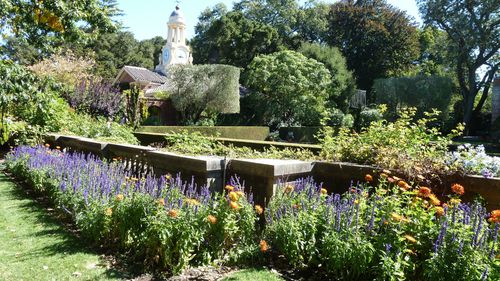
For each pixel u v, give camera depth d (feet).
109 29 29.12
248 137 67.00
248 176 12.75
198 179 13.34
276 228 9.73
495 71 88.38
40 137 27.22
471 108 87.66
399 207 9.28
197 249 9.45
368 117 78.38
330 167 13.35
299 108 79.46
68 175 14.03
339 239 8.36
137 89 47.21
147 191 10.79
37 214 14.15
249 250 9.74
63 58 57.26
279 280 8.67
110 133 30.71
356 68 106.52
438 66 111.14
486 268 6.84
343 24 105.09
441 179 11.55
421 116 82.64
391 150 13.48
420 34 118.73
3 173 22.12
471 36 81.46
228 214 9.66
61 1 20.53
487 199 10.77
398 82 86.17
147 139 35.12
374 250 7.93
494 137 72.59
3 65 12.33
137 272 9.18
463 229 7.56
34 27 23.41
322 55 90.07
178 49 115.24
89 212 11.14
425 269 7.50
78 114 37.47
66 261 9.77
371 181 12.35
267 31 102.37
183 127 54.65
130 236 10.19
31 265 9.47
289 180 12.69
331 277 8.71
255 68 82.48
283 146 25.27
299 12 114.93
